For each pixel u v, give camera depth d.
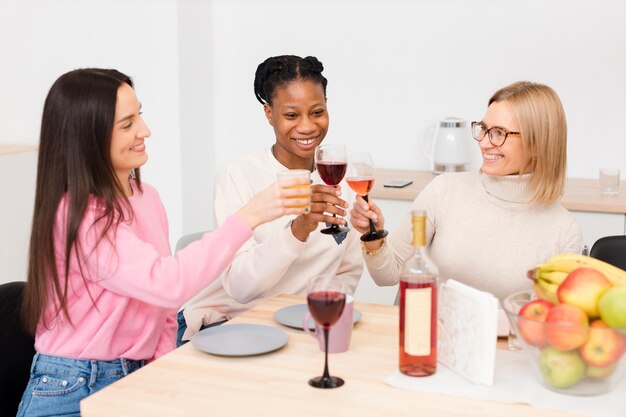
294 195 1.85
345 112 4.11
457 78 3.89
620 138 3.69
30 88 4.30
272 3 4.15
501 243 2.27
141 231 2.05
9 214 4.04
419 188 3.48
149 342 1.99
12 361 1.88
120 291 1.83
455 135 3.76
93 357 1.87
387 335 1.83
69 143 1.80
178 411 1.44
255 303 2.38
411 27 3.92
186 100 4.11
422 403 1.46
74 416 1.85
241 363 1.66
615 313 1.41
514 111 2.14
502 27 3.78
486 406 1.45
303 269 2.38
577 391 1.49
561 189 2.20
